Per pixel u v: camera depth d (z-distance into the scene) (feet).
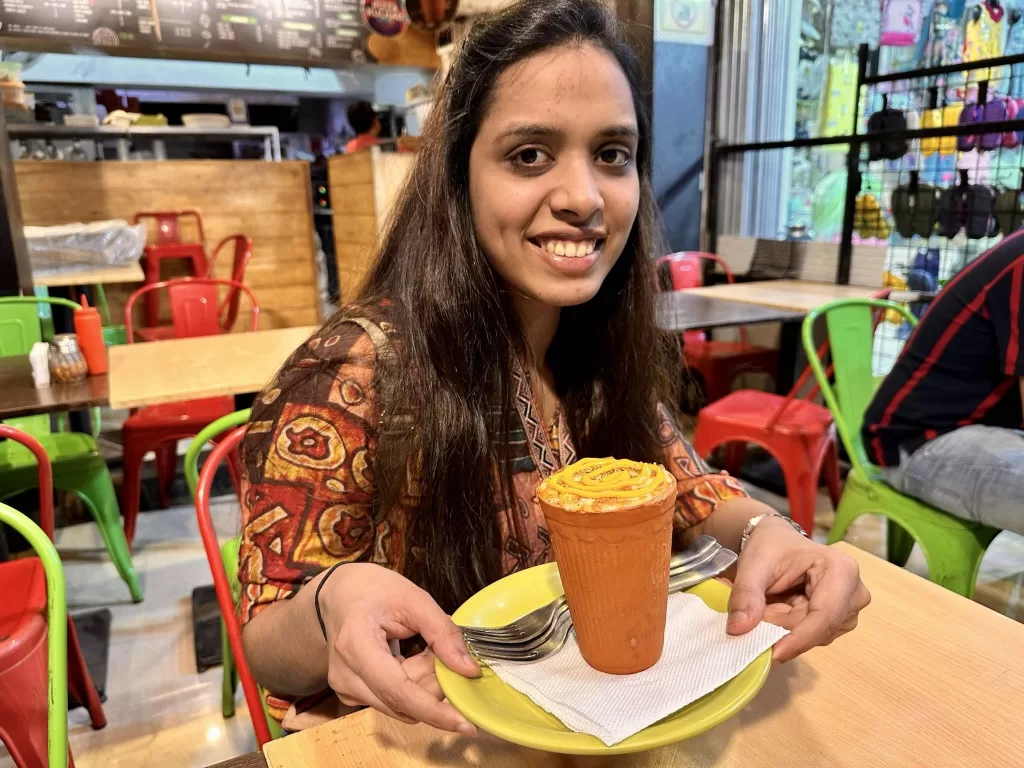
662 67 12.91
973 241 10.21
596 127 2.34
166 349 8.26
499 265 2.60
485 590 2.36
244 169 15.02
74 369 7.06
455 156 2.61
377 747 2.07
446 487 2.68
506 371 2.80
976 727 2.09
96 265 12.44
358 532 2.68
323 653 2.18
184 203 14.62
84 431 10.16
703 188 14.08
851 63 12.23
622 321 3.20
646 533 1.71
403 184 3.01
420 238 2.78
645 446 3.24
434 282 2.69
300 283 16.14
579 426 3.22
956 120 10.21
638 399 3.26
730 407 8.88
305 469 2.53
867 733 2.06
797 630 2.04
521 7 2.42
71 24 12.82
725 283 14.14
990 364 5.69
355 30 14.83
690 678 1.80
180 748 5.75
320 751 2.06
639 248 3.13
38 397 6.56
